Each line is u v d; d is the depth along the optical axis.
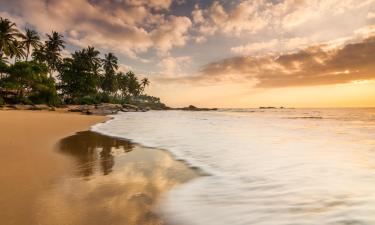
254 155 8.48
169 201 4.39
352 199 4.39
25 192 4.62
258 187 5.18
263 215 3.86
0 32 49.97
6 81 52.72
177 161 7.59
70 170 6.34
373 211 3.87
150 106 138.38
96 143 11.13
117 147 10.10
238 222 3.64
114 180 5.53
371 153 8.63
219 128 19.28
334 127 20.25
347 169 6.46
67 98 73.69
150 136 13.91
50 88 59.22
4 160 7.11
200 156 8.36
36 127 16.70
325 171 6.30
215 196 4.68
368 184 5.20
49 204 4.07
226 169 6.65
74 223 3.42
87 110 50.34
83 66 74.69
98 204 4.13
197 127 20.20
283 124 24.30
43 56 68.25
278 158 7.96
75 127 18.95
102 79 93.56
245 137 13.43
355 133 15.33
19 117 24.97
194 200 4.48
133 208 4.03
